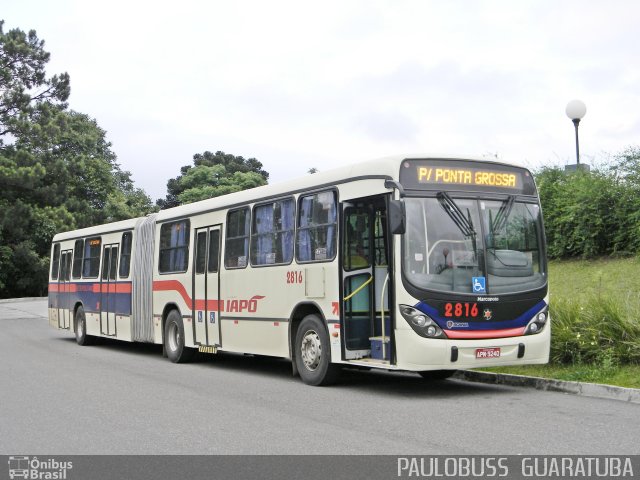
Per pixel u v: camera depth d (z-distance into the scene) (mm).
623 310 12008
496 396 10609
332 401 10445
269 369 15102
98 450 7602
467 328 10336
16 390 11883
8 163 44469
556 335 12062
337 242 11547
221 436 8117
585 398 10234
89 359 17250
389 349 10562
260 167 68938
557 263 21484
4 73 46250
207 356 17781
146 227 18266
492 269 10672
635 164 20375
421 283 10258
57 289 24000
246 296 14000
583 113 22422
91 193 57125
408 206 10477
